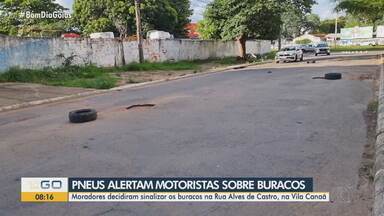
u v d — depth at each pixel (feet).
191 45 123.03
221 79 65.36
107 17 159.02
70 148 22.84
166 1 161.68
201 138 24.04
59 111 37.93
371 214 13.46
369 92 42.65
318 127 26.30
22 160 20.85
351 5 113.19
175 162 19.39
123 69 88.43
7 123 32.78
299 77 62.59
